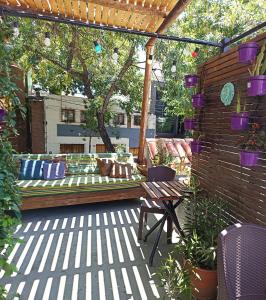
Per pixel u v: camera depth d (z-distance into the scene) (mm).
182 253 2182
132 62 5824
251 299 1308
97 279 2166
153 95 8195
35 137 6785
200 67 2826
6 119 2014
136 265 2381
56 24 5008
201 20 4754
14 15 2812
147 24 3641
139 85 6477
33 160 3908
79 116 7199
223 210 2225
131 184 3975
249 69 1773
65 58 5625
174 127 9031
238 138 2086
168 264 2174
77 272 2254
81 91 6965
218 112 2443
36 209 3777
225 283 1235
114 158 4645
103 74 6062
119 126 7637
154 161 5137
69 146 7199
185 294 1911
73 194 3662
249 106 1940
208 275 1829
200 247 1912
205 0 4762
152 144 5527
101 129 6223
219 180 2416
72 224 3268
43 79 6445
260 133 1749
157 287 2082
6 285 2057
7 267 1465
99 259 2467
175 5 2713
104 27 3057
